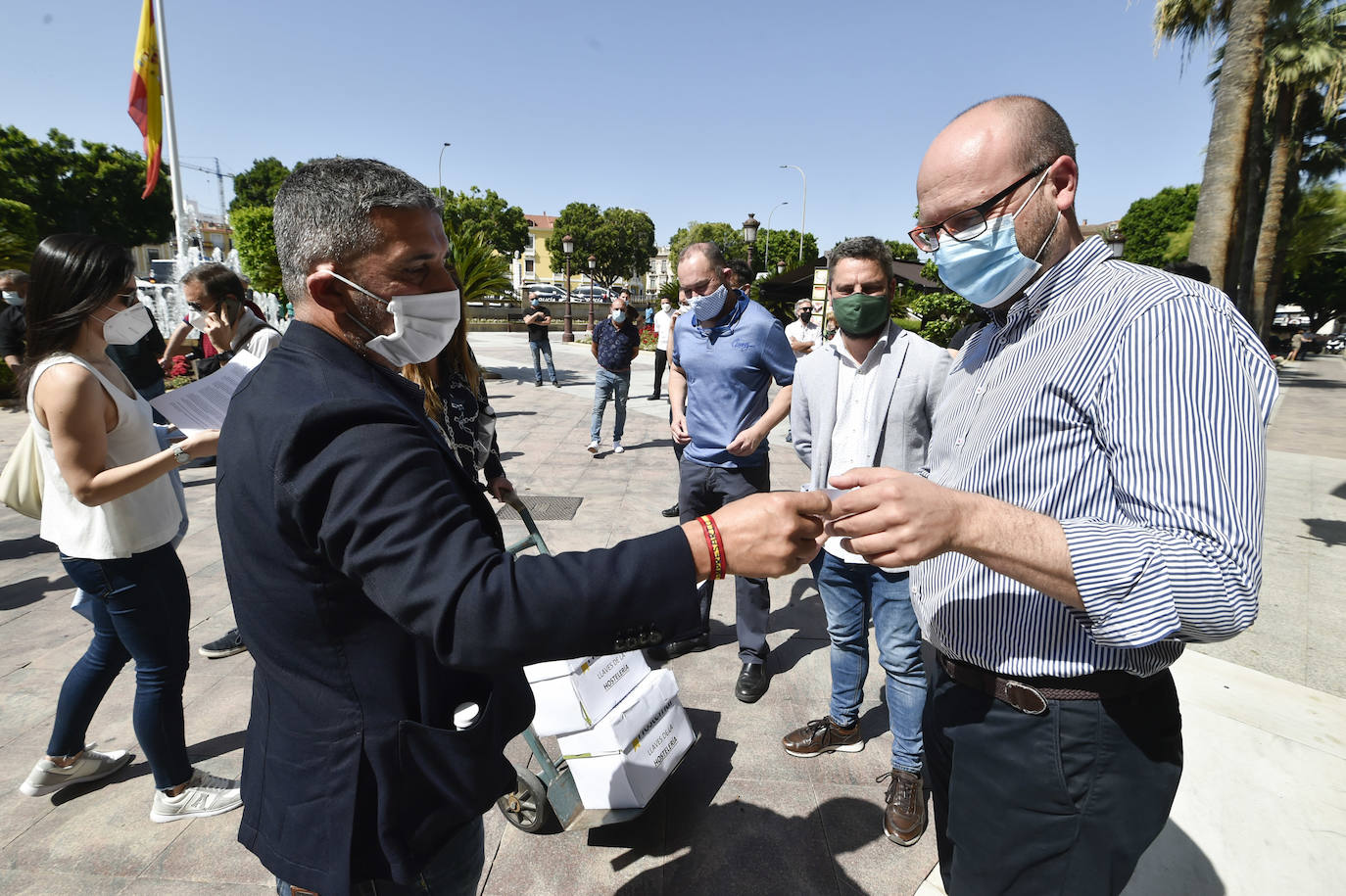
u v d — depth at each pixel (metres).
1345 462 7.11
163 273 16.78
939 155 1.18
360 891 1.03
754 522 0.84
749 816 2.21
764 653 2.89
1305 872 1.86
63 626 3.37
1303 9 13.73
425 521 0.81
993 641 1.16
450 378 2.26
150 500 1.95
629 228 58.66
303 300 1.01
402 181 0.97
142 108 10.34
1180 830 1.99
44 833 2.09
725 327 2.95
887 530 0.86
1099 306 1.05
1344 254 26.94
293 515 0.85
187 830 2.11
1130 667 1.06
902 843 2.09
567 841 2.12
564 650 0.80
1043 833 1.17
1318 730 2.39
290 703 0.98
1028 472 1.07
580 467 6.70
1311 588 3.83
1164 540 0.87
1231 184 7.56
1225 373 0.93
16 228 12.14
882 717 2.76
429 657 1.00
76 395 1.71
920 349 2.21
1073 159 1.11
